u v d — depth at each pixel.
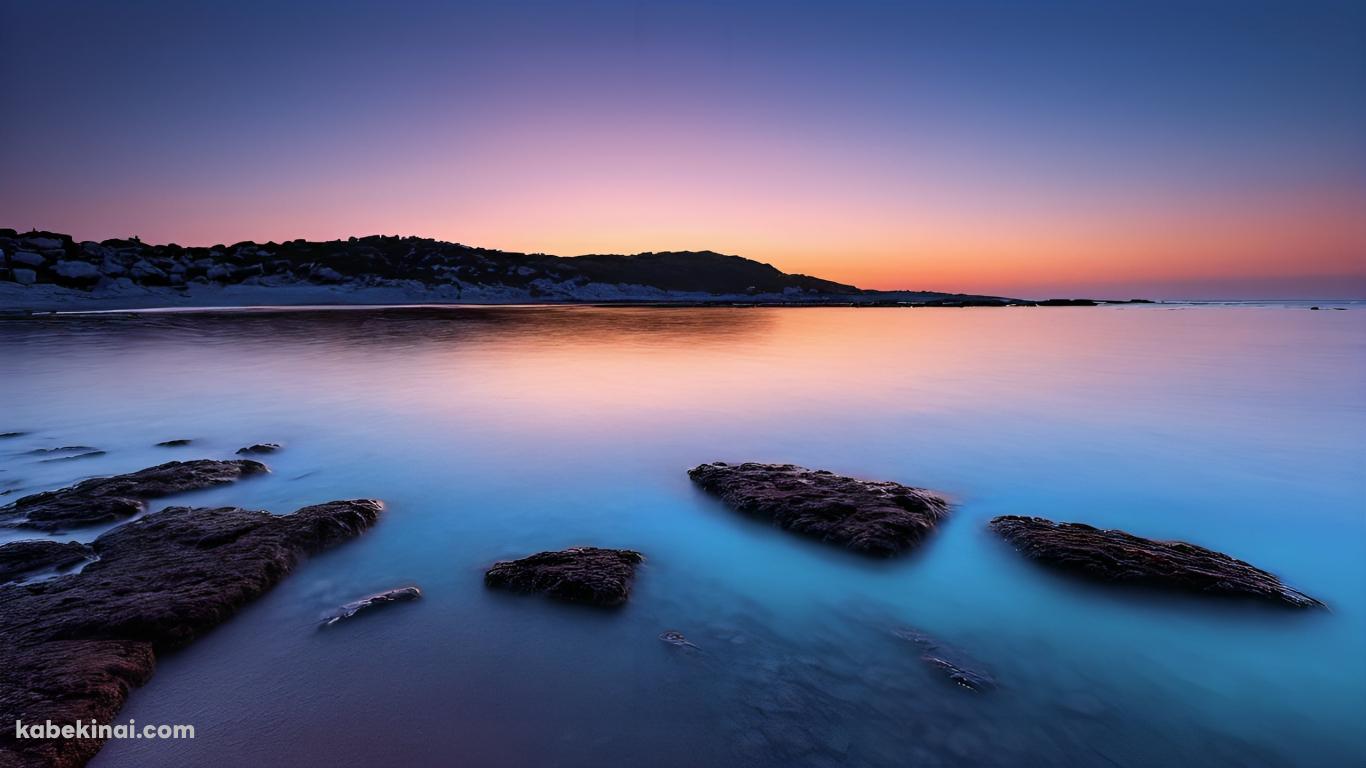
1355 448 8.49
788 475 6.96
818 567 5.04
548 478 7.31
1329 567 5.12
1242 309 67.88
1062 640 4.03
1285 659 3.84
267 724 3.21
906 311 60.31
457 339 24.81
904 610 4.40
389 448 8.52
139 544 4.91
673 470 7.64
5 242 53.06
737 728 3.23
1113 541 5.15
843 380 14.49
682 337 26.69
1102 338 26.58
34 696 3.12
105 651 3.54
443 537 5.63
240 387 13.09
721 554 5.28
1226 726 3.29
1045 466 7.82
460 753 3.02
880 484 6.59
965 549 5.36
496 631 4.07
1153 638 4.04
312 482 7.08
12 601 4.02
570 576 4.59
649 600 4.51
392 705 3.36
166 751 3.02
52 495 6.11
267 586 4.52
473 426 9.77
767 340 25.52
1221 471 7.58
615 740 3.12
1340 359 18.45
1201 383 14.01
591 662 3.76
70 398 11.78
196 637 3.88
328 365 16.70
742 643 3.99
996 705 3.43
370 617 4.21
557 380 14.37
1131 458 8.11
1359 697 3.52
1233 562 4.88
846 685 3.58
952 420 10.28
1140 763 3.04
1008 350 21.61
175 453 8.18
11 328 28.00
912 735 3.20
